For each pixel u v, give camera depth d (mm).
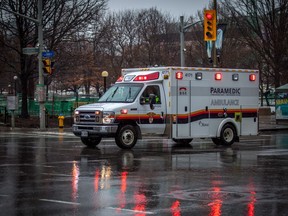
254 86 21156
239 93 20688
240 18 36281
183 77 19109
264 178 11852
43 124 29078
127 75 19453
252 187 10641
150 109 18594
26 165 13859
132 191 10094
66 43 40094
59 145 19797
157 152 17500
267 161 15070
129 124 18281
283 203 9055
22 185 10719
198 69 19484
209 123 19828
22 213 8195
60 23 34656
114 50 70875
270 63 35406
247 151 18047
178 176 12086
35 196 9547
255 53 44094
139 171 12867
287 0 33531
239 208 8633
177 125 19000
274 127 31750
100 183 11016
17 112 39688
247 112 20922
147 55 65438
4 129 29281
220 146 20047
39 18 28484
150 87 18719
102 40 66812
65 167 13500
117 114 17828
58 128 30453
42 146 19359
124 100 18422
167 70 18844
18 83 63062
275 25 34250
